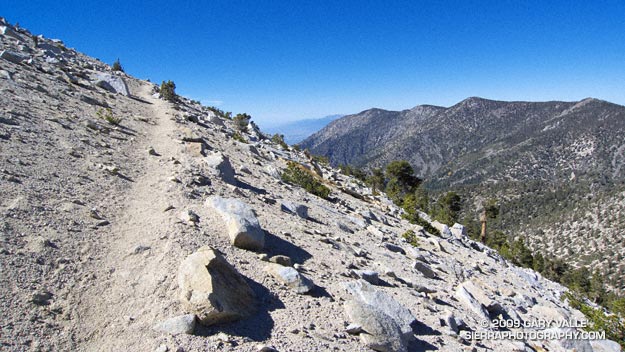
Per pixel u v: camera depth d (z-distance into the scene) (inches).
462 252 1048.8
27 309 233.1
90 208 386.9
